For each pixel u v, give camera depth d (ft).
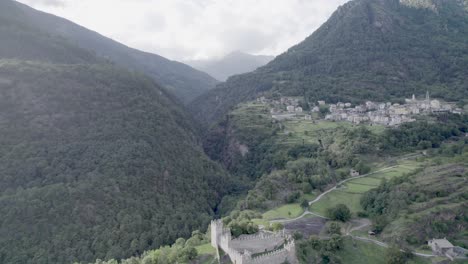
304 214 485.15
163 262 333.42
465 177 493.36
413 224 414.82
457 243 394.52
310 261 354.95
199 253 345.72
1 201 512.63
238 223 370.73
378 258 379.76
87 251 482.69
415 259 370.32
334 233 407.23
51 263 458.91
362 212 483.92
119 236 511.81
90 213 543.80
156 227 547.08
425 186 482.28
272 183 599.57
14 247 467.52
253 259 305.32
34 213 511.81
